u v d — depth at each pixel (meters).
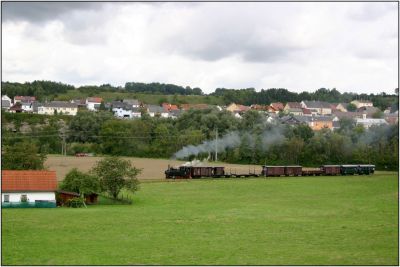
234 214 66.06
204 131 150.38
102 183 75.69
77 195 73.00
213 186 96.50
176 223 58.72
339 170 119.19
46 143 153.12
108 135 152.75
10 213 63.19
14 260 41.25
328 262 40.97
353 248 46.00
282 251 44.84
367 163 135.75
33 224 56.09
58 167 117.50
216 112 157.50
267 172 113.25
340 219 62.28
